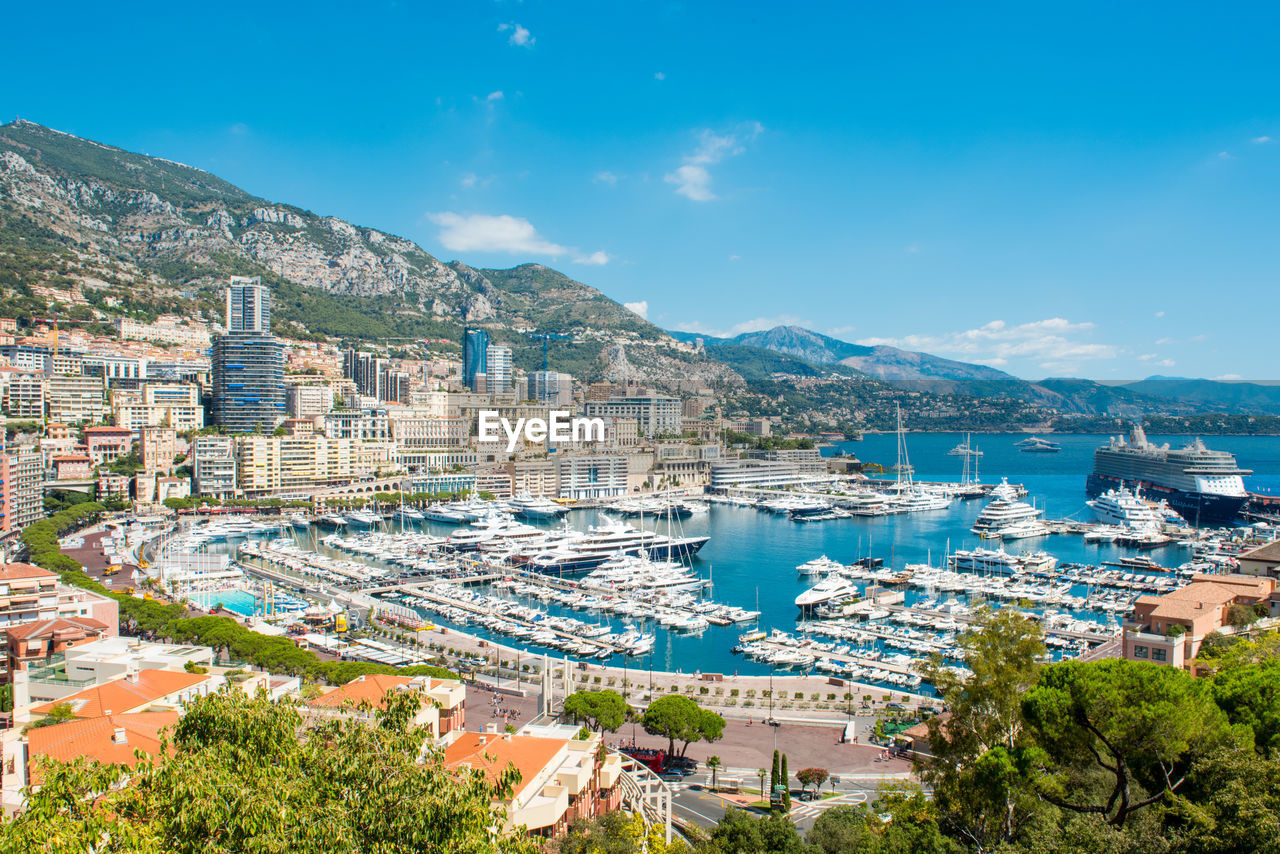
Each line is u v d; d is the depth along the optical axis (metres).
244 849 57.09
